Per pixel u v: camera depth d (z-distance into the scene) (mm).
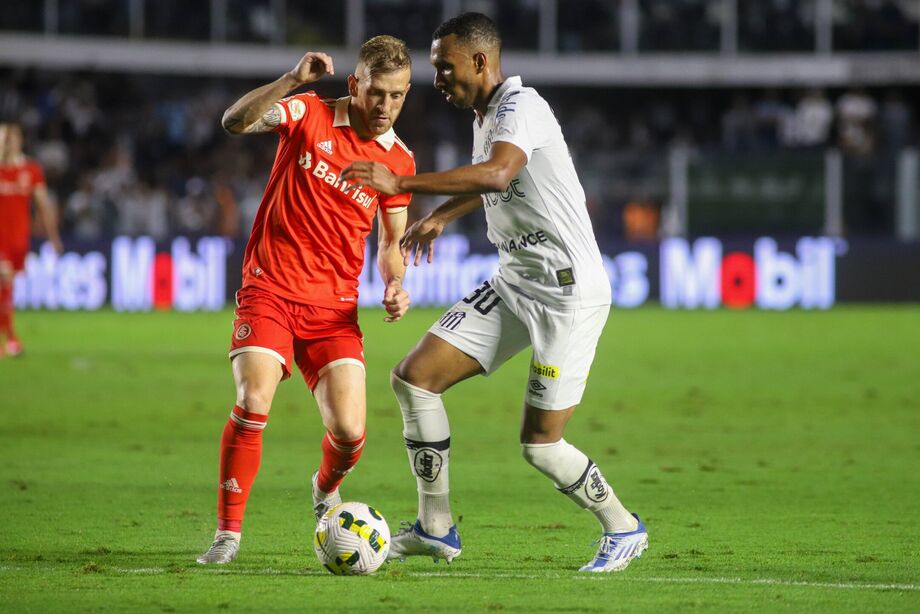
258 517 24562
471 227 93312
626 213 93500
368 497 26828
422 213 91625
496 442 35469
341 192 21031
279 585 18719
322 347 21188
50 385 47625
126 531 23000
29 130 105125
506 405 44062
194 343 65000
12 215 56094
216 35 112250
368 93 20609
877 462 32000
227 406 42500
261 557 20859
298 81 20734
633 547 20141
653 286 91625
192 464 31109
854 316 83688
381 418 39906
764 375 52719
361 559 19359
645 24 115062
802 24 114375
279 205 21125
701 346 65062
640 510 25656
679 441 35562
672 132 120250
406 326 76938
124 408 41656
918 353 61500
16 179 55969
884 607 17469
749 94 124250
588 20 114938
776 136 110812
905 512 25406
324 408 20969
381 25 114812
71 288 87688
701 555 21281
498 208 19984
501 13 114938
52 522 23797
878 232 92000
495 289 20250
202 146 110062
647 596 18125
